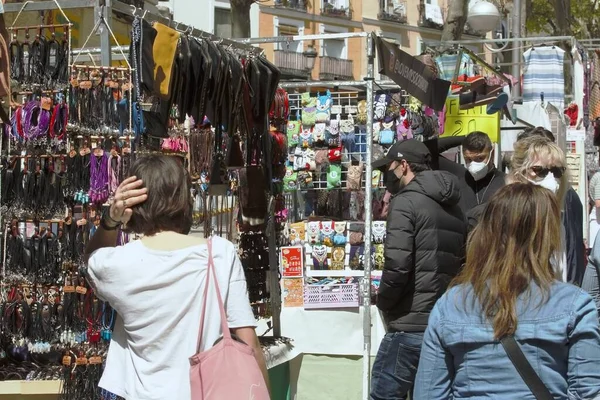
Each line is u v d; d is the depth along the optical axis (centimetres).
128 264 290
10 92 435
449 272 508
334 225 735
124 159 425
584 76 1091
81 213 429
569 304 263
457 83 800
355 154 769
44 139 434
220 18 3550
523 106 1036
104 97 427
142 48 423
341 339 647
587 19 3070
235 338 294
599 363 261
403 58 628
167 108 449
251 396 277
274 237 580
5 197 441
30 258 434
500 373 262
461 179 665
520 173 490
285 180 773
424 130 779
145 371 288
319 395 648
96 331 418
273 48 3750
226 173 544
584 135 1099
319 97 767
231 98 507
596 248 458
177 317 287
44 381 424
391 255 497
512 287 266
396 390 513
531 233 271
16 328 437
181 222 303
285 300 661
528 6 2770
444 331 273
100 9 430
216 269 292
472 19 1220
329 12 3959
